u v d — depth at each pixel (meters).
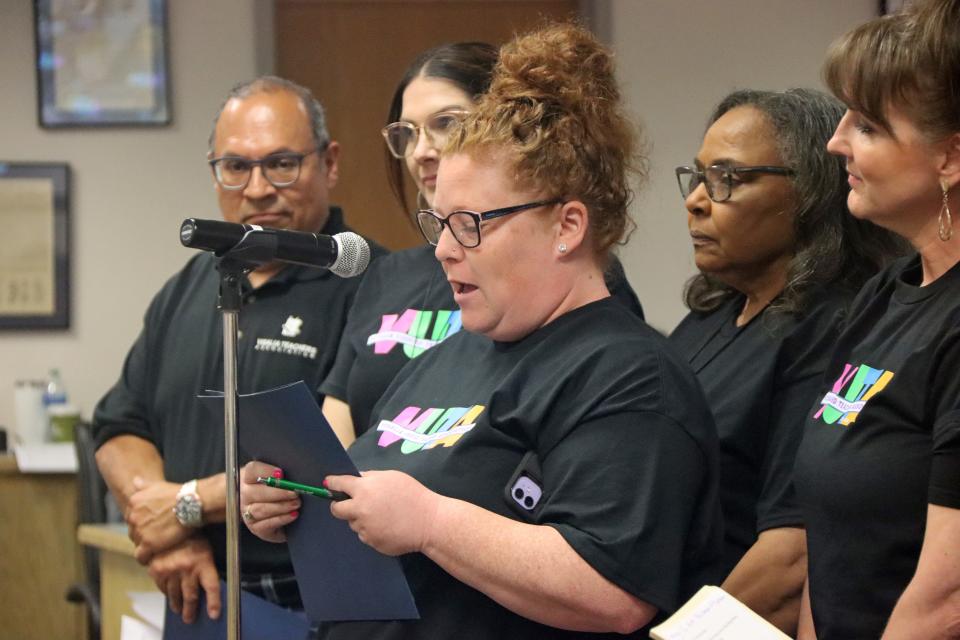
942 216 2.14
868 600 2.17
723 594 1.97
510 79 2.31
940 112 2.08
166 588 3.42
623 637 2.20
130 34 6.91
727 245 2.97
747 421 2.82
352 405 3.04
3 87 6.88
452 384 2.46
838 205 2.91
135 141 6.95
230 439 2.34
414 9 7.15
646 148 2.49
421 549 2.14
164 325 3.78
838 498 2.20
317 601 2.40
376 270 3.22
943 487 1.94
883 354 2.24
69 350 6.96
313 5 7.11
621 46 6.92
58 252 6.92
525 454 2.23
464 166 2.27
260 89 3.71
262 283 3.58
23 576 6.16
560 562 2.06
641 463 2.11
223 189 3.66
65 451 6.20
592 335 2.26
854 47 2.16
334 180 3.85
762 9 6.92
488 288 2.27
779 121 2.95
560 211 2.27
